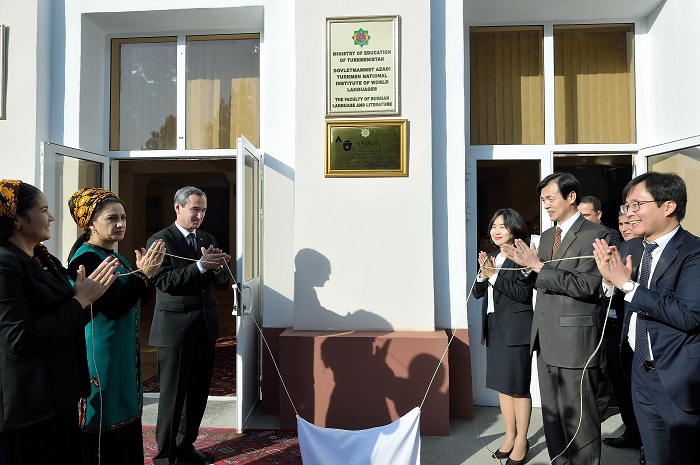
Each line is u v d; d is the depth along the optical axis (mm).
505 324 2830
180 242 2910
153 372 4859
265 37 3801
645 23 4023
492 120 4145
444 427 3238
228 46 4285
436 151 3611
